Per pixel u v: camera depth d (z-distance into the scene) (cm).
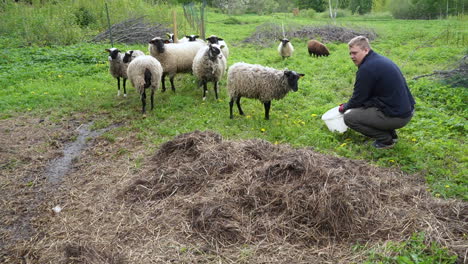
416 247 291
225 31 1861
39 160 508
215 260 296
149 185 409
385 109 472
